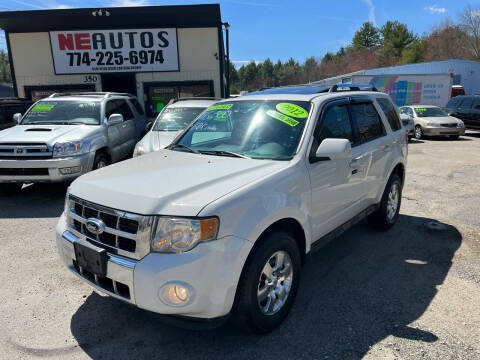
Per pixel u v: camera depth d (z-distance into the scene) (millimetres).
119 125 8453
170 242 2344
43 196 6910
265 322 2773
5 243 4734
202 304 2355
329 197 3453
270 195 2729
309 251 3242
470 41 54312
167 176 2846
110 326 3023
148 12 12906
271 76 125125
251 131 3570
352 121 3982
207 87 14727
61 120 7684
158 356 2670
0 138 6379
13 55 14578
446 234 4879
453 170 8875
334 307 3234
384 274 3826
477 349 2660
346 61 96000
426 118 15500
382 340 2777
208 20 13984
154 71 14539
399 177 5121
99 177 2998
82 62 14430
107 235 2590
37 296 3484
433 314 3102
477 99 16234
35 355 2686
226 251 2387
